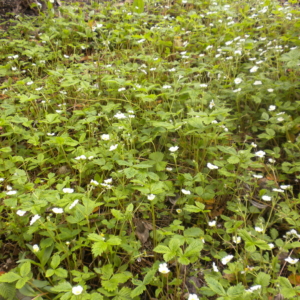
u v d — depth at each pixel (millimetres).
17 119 819
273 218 715
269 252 644
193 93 870
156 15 1689
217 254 626
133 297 475
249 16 1534
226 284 550
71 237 575
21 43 1375
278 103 900
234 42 1243
